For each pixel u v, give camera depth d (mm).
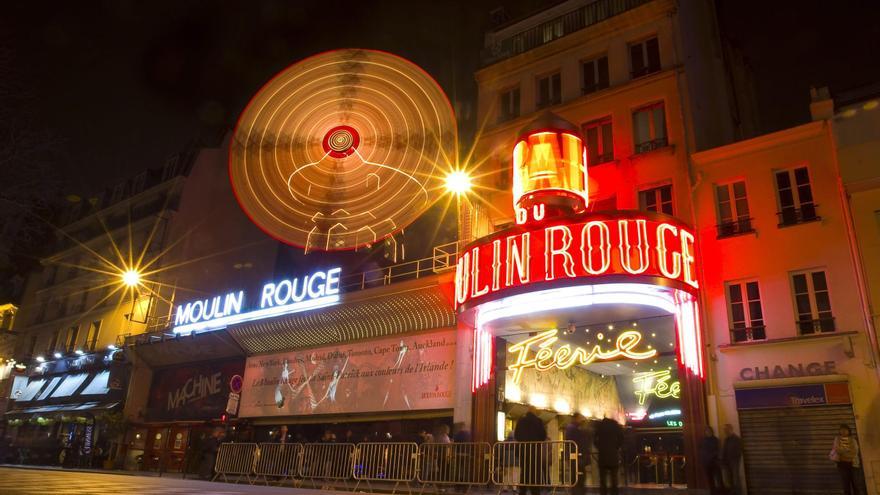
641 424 17656
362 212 23922
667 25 16188
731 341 12867
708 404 12523
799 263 12680
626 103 16094
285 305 20125
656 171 14984
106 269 31688
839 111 13062
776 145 13625
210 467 17312
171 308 26812
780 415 11945
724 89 17516
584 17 18297
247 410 20906
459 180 18203
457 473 12180
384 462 12695
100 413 25297
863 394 11227
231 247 27156
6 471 14320
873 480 10688
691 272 12477
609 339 14469
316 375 19484
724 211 14023
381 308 17703
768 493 11633
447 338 16781
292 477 13812
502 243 13188
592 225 12297
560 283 12109
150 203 31406
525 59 18516
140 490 8102
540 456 11039
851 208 12273
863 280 11711
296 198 26094
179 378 24438
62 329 32562
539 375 16750
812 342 11953
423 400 16547
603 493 9820
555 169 14078
